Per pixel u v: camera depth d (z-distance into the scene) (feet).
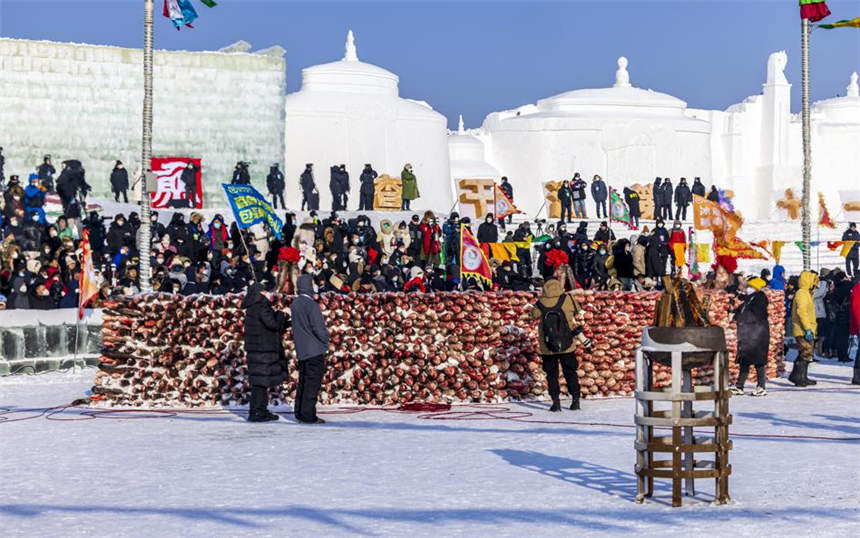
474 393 55.72
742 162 220.64
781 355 71.31
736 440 42.01
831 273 86.28
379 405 54.85
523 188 194.18
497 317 56.08
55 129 136.87
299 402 48.39
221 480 34.09
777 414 50.21
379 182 163.43
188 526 27.89
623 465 36.52
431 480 33.88
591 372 58.23
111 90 139.64
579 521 28.19
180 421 48.91
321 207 165.99
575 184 161.99
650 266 101.96
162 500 31.09
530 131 193.67
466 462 37.17
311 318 47.85
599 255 106.22
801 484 32.99
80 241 96.22
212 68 144.36
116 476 34.88
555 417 49.96
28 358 69.97
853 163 223.30
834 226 177.27
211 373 54.49
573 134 193.57
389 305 55.47
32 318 70.23
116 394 54.03
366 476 34.60
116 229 94.63
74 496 31.73
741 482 33.40
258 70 146.51
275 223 68.54
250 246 95.50
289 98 168.35
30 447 41.01
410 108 174.60
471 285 93.91
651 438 30.83
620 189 195.00
